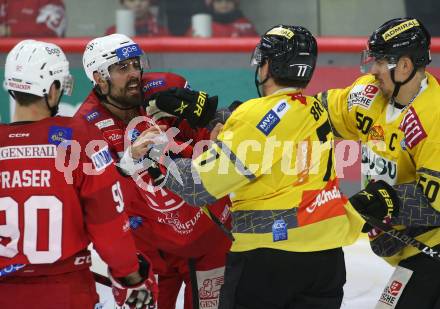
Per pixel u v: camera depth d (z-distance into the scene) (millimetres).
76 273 9359
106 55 11492
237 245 10070
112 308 14492
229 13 21188
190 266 12438
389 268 16781
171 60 21312
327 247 9930
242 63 21266
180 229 12102
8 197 9000
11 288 9141
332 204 10070
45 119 9203
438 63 21078
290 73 9930
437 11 20906
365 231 11086
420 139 10562
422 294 10914
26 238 9031
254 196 9906
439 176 10445
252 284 9953
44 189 9008
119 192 9453
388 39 10688
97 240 9359
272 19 21172
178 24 21328
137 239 12523
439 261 10820
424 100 10719
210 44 21141
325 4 20969
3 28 21078
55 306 9148
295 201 9859
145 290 10023
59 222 9062
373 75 11117
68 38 21125
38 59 9133
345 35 21078
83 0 20984
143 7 21078
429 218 10602
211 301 12508
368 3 20891
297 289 9977
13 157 9047
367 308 14852
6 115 21266
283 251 9805
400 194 10625
